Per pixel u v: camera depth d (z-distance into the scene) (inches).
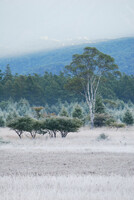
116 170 1753.2
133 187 1254.9
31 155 2374.5
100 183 1328.7
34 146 3142.2
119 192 1164.5
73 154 2445.9
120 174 1608.0
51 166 1882.4
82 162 2039.9
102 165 1925.4
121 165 1930.4
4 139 3868.1
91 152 2578.7
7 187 1272.1
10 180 1405.0
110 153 2529.5
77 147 3053.6
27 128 4306.1
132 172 1691.7
